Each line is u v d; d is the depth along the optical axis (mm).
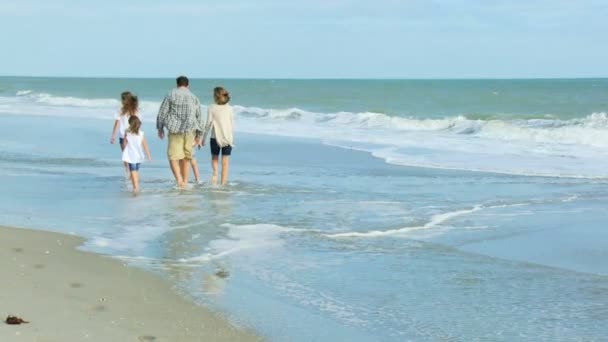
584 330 5531
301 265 7387
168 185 12859
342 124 29609
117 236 8516
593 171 15352
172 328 5227
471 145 20797
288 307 5945
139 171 14828
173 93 12406
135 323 5285
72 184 12789
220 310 5766
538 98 53344
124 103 13445
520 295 6449
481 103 47656
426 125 27375
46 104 47625
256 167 15977
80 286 6215
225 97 12969
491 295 6438
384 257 7805
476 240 8750
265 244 8305
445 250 8195
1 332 4832
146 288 6301
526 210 10852
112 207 10531
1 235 8211
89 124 28094
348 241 8562
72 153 17984
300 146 20766
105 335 4938
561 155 18250
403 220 9859
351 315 5797
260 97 58219
